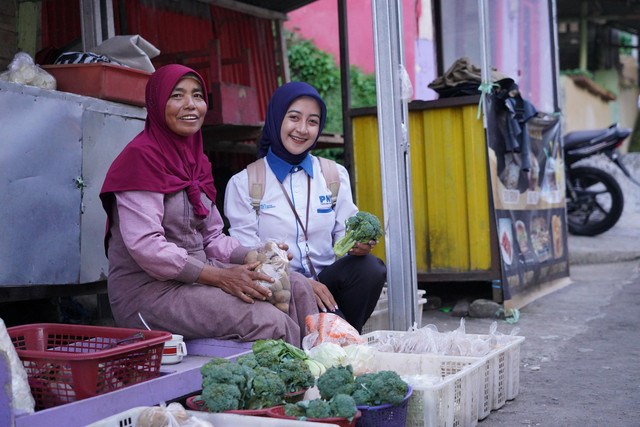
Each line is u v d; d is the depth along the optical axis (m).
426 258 5.91
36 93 3.66
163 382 2.66
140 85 4.27
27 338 3.00
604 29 18.97
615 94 19.58
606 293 6.66
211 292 3.10
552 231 7.08
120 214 3.07
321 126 3.84
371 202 6.05
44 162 3.72
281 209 3.75
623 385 3.70
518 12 7.54
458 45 7.64
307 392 2.82
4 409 2.21
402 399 2.52
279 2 7.78
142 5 6.47
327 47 10.67
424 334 3.48
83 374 2.40
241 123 6.22
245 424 2.28
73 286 4.36
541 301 6.33
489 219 5.70
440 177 5.84
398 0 3.99
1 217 3.52
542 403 3.42
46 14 5.43
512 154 6.10
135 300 3.19
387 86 3.95
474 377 3.06
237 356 2.79
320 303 3.53
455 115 5.77
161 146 3.21
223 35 7.46
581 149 9.20
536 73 7.64
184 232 3.25
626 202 11.74
